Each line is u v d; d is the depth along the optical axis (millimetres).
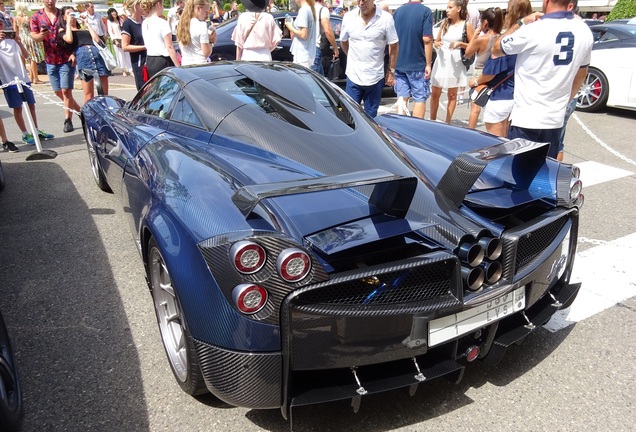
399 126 3271
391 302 1828
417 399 2209
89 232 3814
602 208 4371
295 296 1654
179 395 2199
